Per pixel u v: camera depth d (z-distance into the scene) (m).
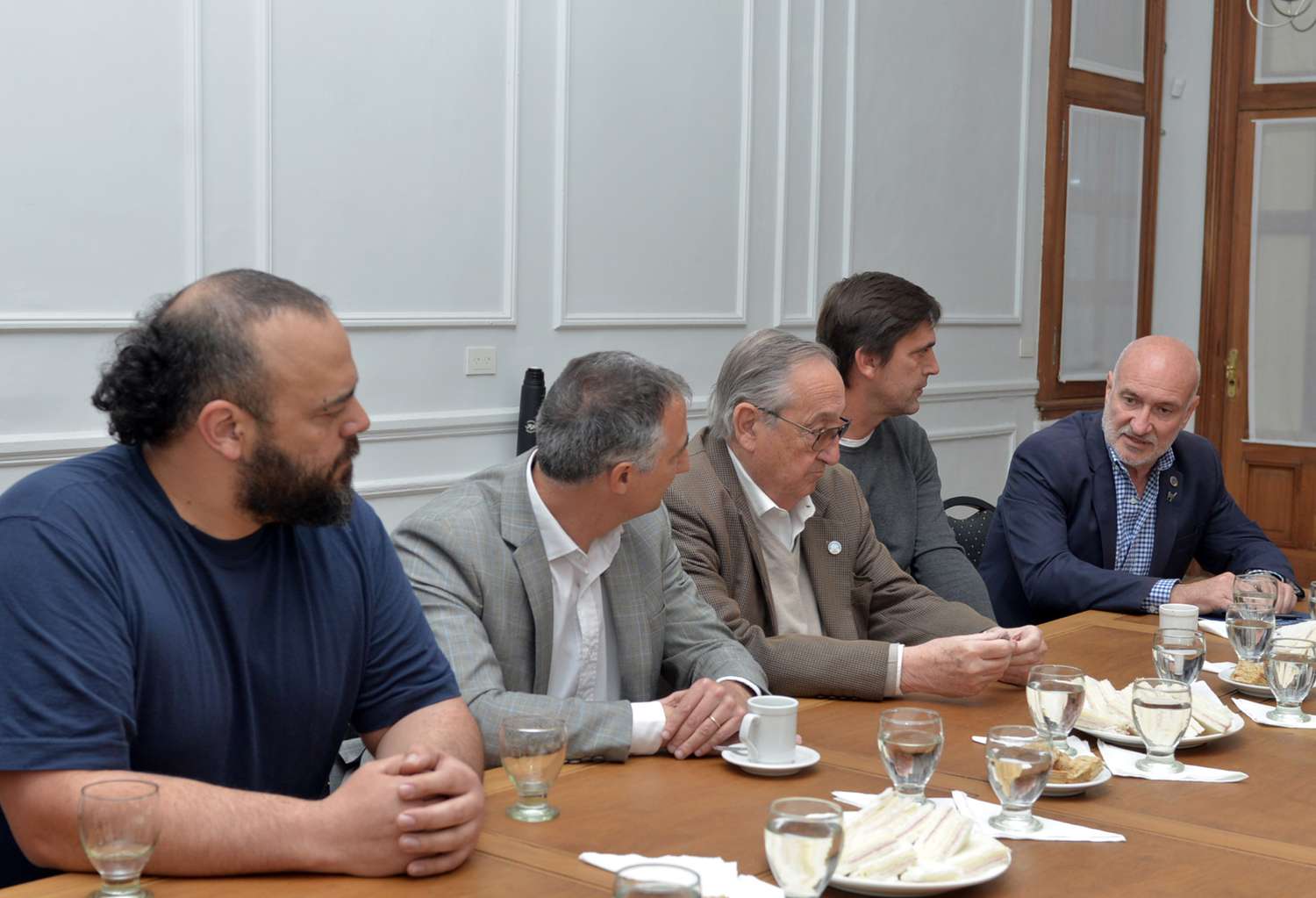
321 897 1.31
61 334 3.74
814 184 5.79
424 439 4.56
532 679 2.00
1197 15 7.24
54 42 3.66
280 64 4.11
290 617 1.64
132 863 1.27
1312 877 1.41
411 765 1.41
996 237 6.76
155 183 3.87
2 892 1.30
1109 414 3.18
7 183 3.61
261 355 1.47
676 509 2.36
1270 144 7.05
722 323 5.45
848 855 1.36
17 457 3.67
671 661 2.16
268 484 1.51
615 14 4.98
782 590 2.48
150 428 1.51
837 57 5.84
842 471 2.63
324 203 4.25
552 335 4.91
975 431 6.67
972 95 6.54
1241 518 3.35
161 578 1.54
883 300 2.98
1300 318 6.99
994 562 3.33
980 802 1.61
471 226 4.63
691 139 5.29
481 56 4.60
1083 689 1.74
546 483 1.96
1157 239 7.46
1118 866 1.43
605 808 1.59
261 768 1.65
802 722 2.01
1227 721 1.94
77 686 1.42
